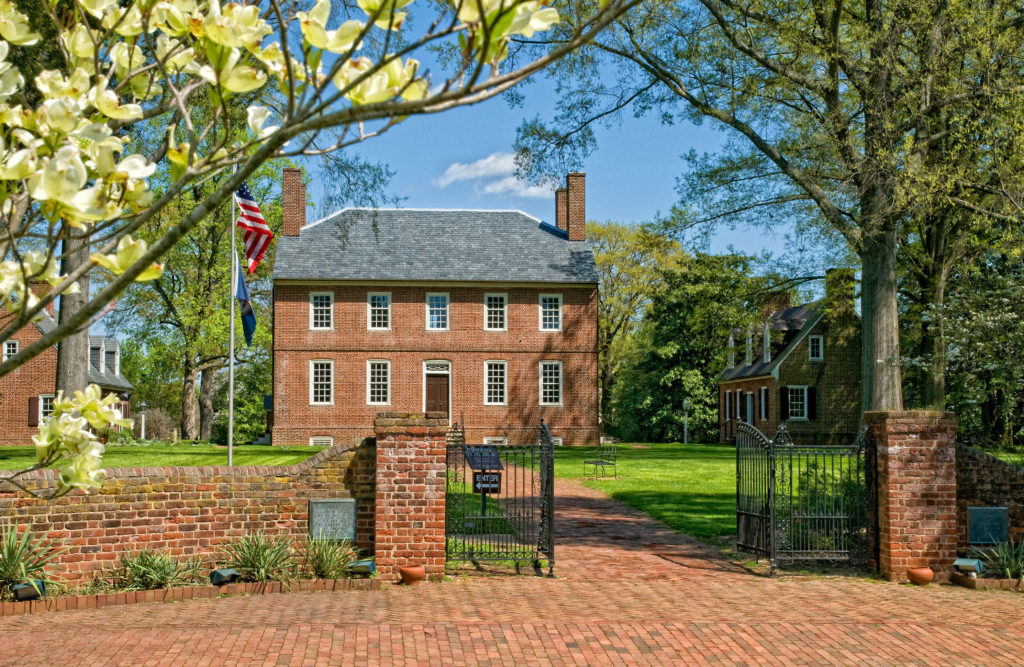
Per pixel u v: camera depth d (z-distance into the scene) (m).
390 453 10.28
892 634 7.89
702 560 11.88
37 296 2.75
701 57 15.05
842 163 14.32
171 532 10.02
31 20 4.45
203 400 45.56
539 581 10.33
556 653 7.16
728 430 50.41
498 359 37.66
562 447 37.00
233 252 17.78
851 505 11.61
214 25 2.32
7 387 40.09
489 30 2.28
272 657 6.80
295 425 36.59
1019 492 11.42
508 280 37.66
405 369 37.25
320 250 37.69
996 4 13.88
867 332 15.23
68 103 2.46
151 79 2.91
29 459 19.20
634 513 16.88
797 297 24.39
